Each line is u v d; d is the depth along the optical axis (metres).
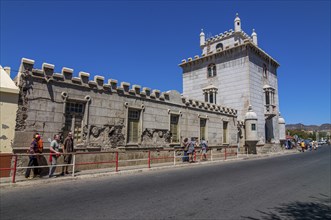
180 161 20.41
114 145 15.88
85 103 14.59
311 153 35.12
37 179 10.61
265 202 7.83
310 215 6.63
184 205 7.24
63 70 13.65
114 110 16.08
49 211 6.51
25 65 12.27
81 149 14.11
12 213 6.32
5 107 11.50
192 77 40.84
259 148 32.56
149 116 18.45
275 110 36.59
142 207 6.95
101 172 13.02
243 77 34.12
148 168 14.98
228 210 6.84
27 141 12.06
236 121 29.22
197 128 23.05
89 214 6.28
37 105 12.53
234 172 14.55
